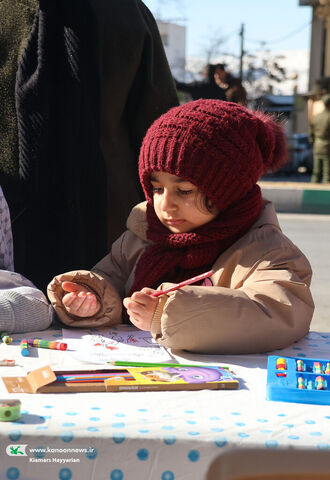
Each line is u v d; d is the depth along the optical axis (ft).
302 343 5.60
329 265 18.17
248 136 5.56
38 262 8.09
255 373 4.60
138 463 3.36
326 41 53.62
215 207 5.62
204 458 3.33
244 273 5.45
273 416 3.69
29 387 4.07
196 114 5.48
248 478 1.87
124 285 6.57
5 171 8.09
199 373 4.41
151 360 4.85
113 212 8.86
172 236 5.72
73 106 7.88
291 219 28.78
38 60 7.79
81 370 4.42
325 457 1.90
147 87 8.74
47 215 8.00
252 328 5.07
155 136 5.55
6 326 5.51
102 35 8.12
